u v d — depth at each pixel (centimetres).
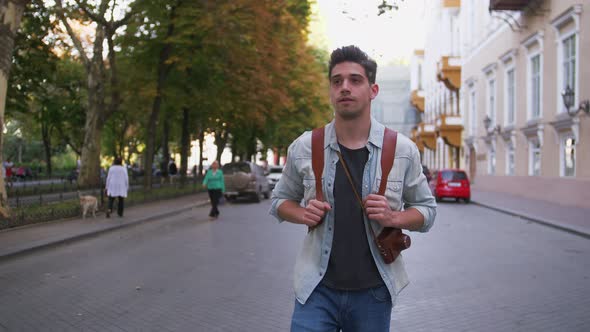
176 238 1173
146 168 2394
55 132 4656
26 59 1872
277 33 2227
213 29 1939
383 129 231
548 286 697
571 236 1229
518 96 2616
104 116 2519
